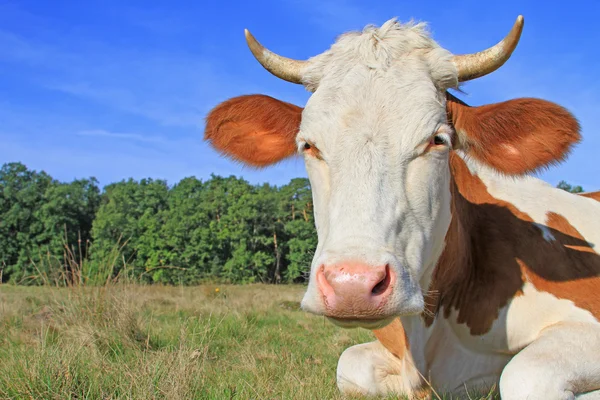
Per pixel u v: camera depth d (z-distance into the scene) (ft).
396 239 10.25
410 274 9.83
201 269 205.98
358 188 10.24
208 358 18.47
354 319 9.16
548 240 14.21
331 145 10.78
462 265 13.42
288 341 23.77
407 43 12.23
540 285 13.41
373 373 14.89
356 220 9.90
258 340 23.58
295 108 13.16
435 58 11.97
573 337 11.73
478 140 12.32
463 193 14.96
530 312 13.16
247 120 13.42
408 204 10.62
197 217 209.36
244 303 38.58
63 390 12.41
